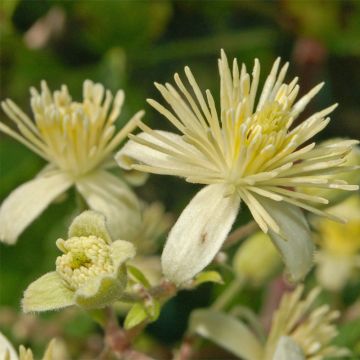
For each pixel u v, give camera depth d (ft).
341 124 0.73
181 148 0.51
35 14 0.74
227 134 0.51
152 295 0.52
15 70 0.73
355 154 0.54
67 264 0.49
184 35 0.76
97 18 0.73
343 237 0.64
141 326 0.53
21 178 0.70
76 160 0.56
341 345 0.60
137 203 0.56
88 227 0.50
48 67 0.74
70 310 0.63
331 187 0.50
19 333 0.62
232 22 0.75
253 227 0.53
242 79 0.51
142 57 0.74
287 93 0.52
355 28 0.71
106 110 0.56
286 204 0.51
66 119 0.55
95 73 0.72
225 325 0.57
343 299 0.67
